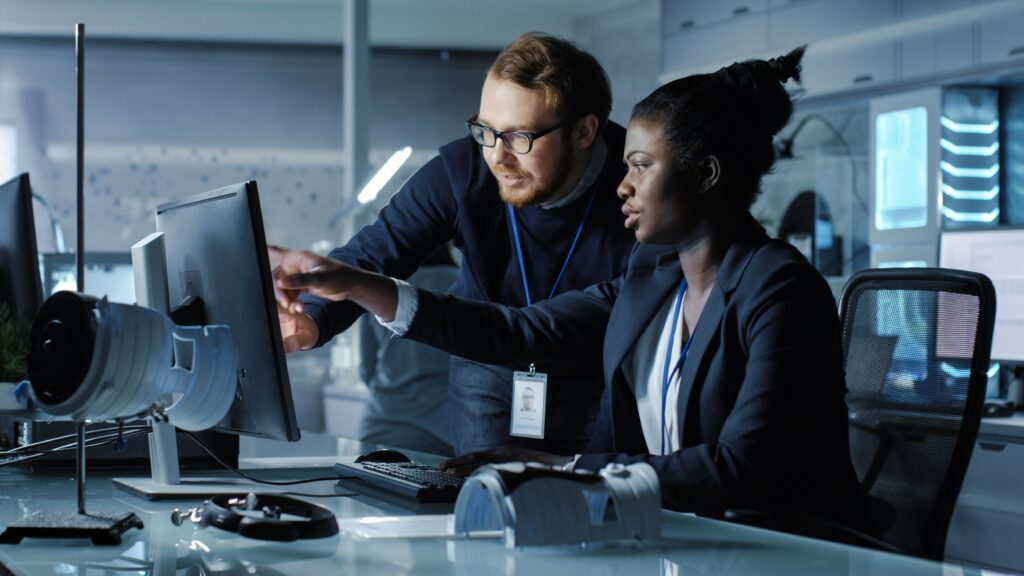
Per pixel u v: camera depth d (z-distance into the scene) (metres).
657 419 1.81
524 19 8.80
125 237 8.56
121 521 1.22
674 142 1.67
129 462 1.83
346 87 5.80
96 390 1.16
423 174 2.40
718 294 1.67
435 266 3.45
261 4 8.42
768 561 1.11
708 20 6.54
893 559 1.14
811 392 1.58
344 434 5.48
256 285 1.46
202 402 1.25
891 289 2.10
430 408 3.32
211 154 8.66
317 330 1.98
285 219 8.75
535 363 2.20
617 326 1.86
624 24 8.43
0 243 2.13
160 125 8.59
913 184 5.40
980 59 5.05
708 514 1.51
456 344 1.89
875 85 5.54
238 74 8.67
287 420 1.48
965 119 5.30
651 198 1.70
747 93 1.70
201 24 8.37
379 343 3.37
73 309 1.18
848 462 1.63
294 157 8.75
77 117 1.37
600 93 2.24
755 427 1.54
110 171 8.52
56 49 8.41
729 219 1.72
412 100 9.01
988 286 1.94
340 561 1.08
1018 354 3.82
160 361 1.19
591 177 2.25
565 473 1.17
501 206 2.33
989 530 3.46
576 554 1.13
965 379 1.91
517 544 1.12
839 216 6.33
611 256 2.27
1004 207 5.37
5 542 1.18
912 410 1.96
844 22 5.71
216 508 1.24
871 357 2.07
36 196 3.72
